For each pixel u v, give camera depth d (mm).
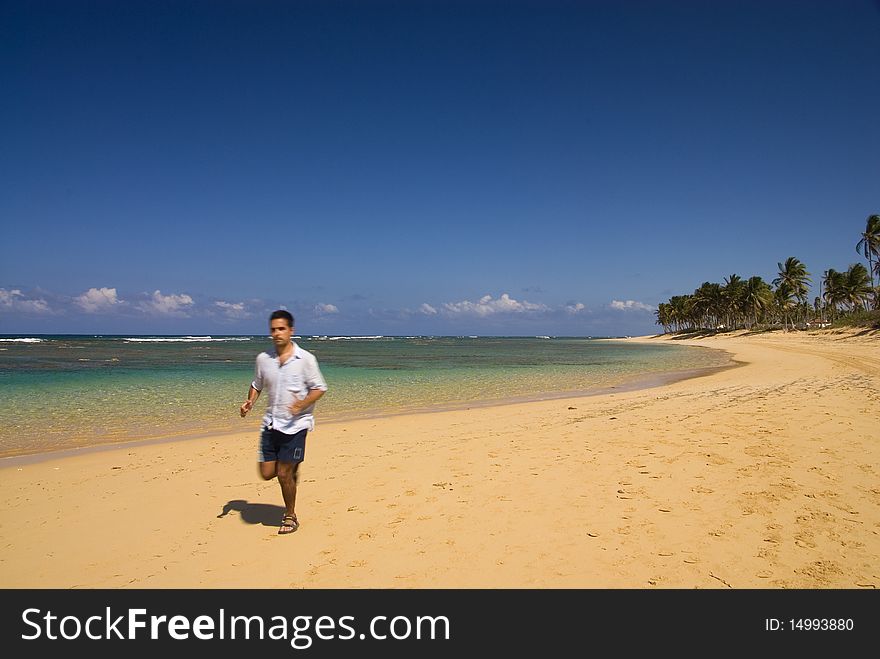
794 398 12078
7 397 16578
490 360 42406
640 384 20891
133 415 13273
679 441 7852
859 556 3994
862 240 57500
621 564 4004
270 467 4836
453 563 4125
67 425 11820
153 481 6828
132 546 4645
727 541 4309
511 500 5488
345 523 5027
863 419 8914
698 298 112438
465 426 10695
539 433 9273
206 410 14133
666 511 5000
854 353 33719
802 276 85500
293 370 4754
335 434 10141
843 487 5449
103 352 51125
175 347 68812
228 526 5070
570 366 34156
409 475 6660
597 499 5414
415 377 25359
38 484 6824
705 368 30141
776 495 5285
